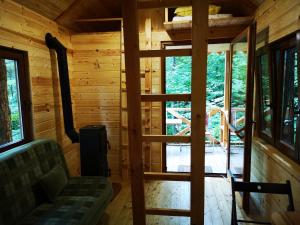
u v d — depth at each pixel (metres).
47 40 2.84
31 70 2.59
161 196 3.04
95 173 2.98
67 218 1.80
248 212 2.58
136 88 1.65
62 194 2.21
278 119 2.23
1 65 2.26
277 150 2.20
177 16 3.03
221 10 3.29
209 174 3.69
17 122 2.48
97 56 3.48
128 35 1.58
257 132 2.80
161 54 1.59
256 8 2.78
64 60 2.96
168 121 5.21
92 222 1.89
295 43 1.86
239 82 3.02
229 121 3.42
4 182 1.78
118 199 2.95
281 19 2.04
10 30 2.28
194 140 1.66
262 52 2.53
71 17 3.14
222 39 3.33
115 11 3.54
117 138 3.59
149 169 3.60
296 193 1.71
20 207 1.84
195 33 1.53
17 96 2.48
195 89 1.59
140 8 1.57
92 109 3.58
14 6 2.33
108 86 3.51
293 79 1.98
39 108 2.73
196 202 1.75
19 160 2.00
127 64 1.62
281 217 1.18
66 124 3.04
